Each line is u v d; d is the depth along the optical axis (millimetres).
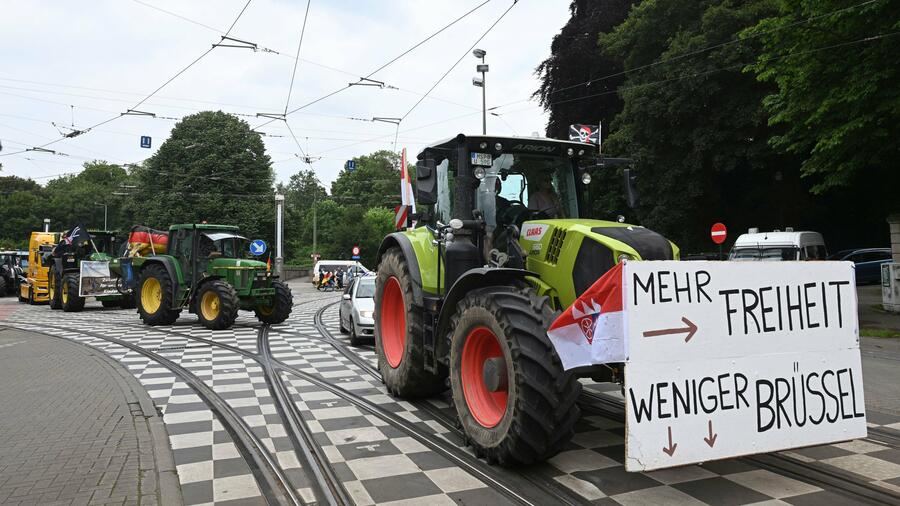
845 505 3592
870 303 17375
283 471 4363
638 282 3625
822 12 12305
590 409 6047
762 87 19750
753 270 3936
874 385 7293
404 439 5129
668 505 3625
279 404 6453
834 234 27906
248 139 44875
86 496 3842
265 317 15227
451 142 5777
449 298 5090
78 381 7746
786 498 3709
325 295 32500
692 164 21172
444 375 6207
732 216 25312
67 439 5129
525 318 4188
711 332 3770
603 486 3957
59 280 21359
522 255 5129
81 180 78438
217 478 4230
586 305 3773
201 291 14102
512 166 5727
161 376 8109
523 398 3986
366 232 62031
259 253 16078
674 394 3639
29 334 13562
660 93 21062
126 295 20531
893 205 17578
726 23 19641
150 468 4387
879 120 11852
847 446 4805
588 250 4527
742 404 3795
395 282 7102
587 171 5961
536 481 4070
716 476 4125
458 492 3902
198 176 42688
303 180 106062
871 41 11766
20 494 3867
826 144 12664
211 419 5855
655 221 22188
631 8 26172
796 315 4012
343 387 7320
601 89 28906
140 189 43875
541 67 29656
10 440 5109
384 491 3938
